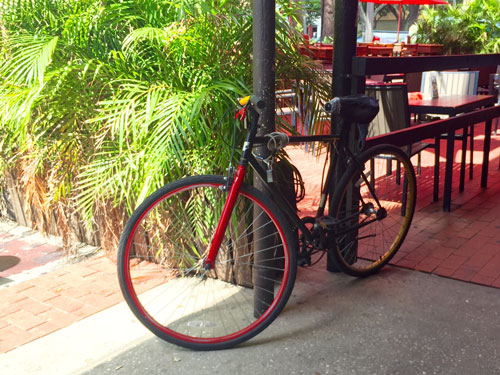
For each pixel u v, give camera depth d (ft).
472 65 12.03
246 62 9.13
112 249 10.64
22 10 10.27
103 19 9.53
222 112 8.40
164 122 8.04
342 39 8.63
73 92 9.19
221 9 8.86
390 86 12.78
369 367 7.04
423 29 29.94
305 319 8.29
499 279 9.45
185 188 7.30
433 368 6.97
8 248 12.09
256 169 7.54
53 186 10.14
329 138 8.38
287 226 7.52
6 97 9.34
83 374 7.05
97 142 9.25
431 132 11.33
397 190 15.19
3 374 7.10
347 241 9.54
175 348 7.61
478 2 29.04
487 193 14.89
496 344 7.48
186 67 9.14
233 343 7.52
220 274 9.66
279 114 9.86
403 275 9.75
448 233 11.79
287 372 6.98
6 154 11.76
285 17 9.44
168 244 9.69
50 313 8.79
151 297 9.14
